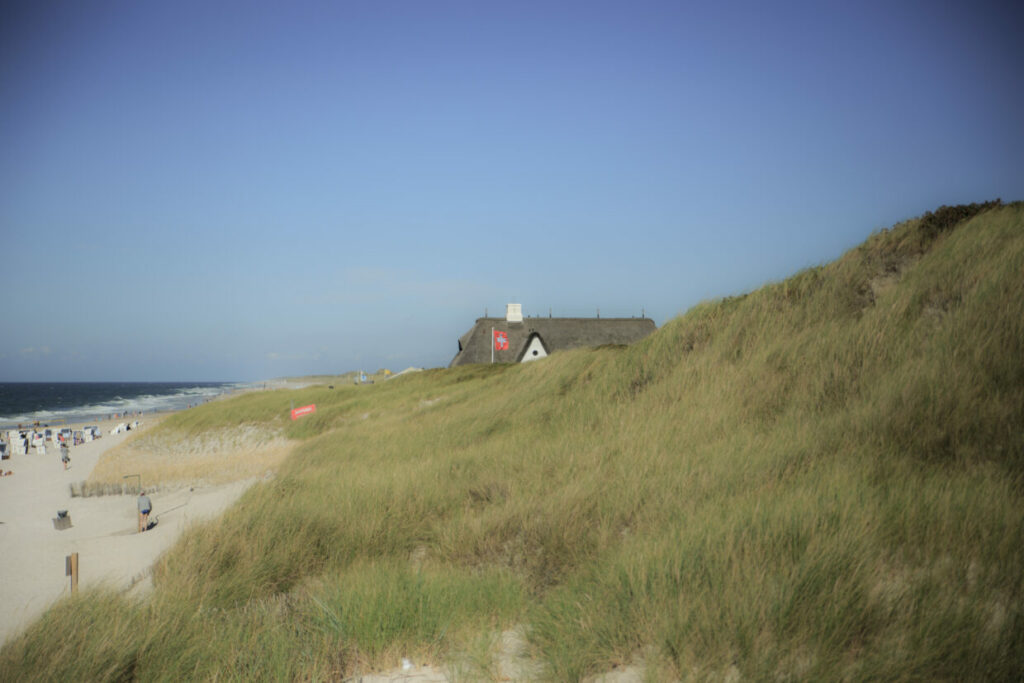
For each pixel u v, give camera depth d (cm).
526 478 977
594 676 428
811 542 505
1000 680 356
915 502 565
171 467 2562
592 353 1852
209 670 467
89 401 13475
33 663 464
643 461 900
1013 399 750
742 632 414
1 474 3002
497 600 569
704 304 1630
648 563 529
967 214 1323
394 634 512
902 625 409
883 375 948
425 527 880
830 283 1372
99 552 1269
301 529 855
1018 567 449
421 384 3139
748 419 1020
